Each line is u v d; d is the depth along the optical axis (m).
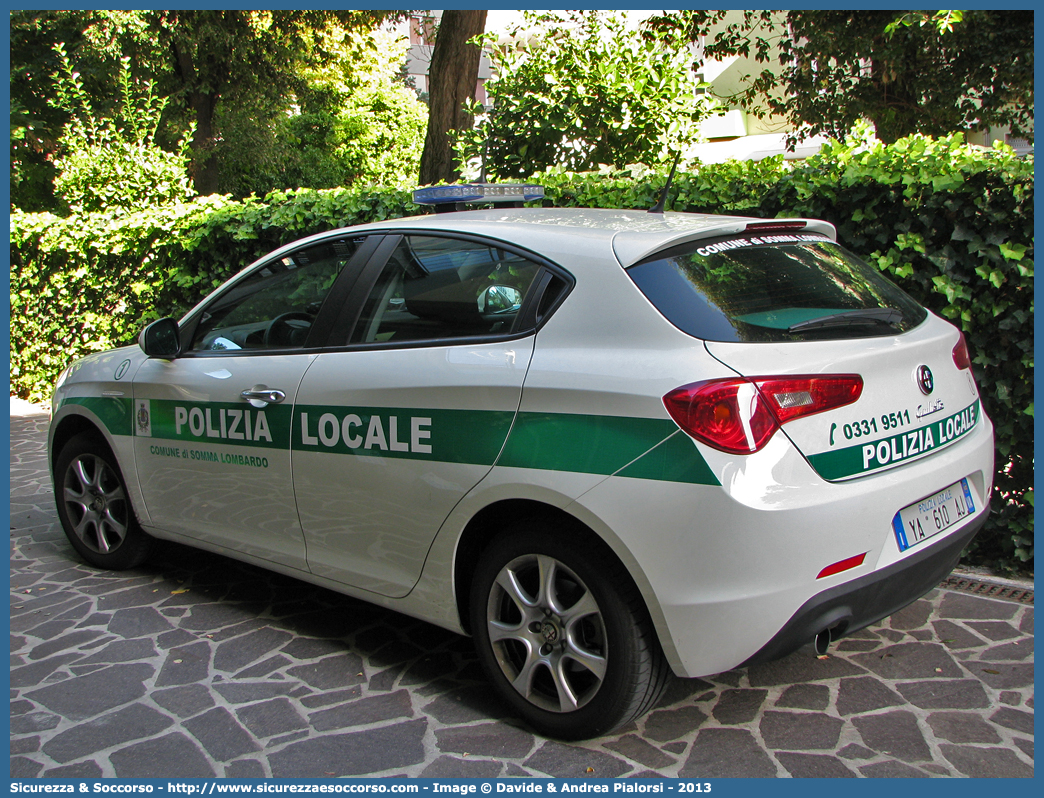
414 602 3.06
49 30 17.58
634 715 2.61
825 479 2.39
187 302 8.21
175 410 3.88
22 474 6.68
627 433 2.44
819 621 2.39
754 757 2.64
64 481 4.59
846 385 2.46
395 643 3.55
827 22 9.86
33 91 17.38
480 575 2.86
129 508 4.29
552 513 2.68
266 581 4.31
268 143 21.53
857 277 2.99
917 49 9.82
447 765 2.65
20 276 9.22
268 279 3.75
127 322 8.94
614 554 2.54
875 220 4.30
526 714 2.80
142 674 3.31
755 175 4.80
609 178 5.53
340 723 2.92
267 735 2.85
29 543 5.00
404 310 3.17
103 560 4.46
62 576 4.43
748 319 2.52
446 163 9.78
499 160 7.09
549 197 5.46
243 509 3.64
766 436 2.32
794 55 10.61
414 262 3.22
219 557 4.70
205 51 19.89
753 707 2.94
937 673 3.13
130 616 3.88
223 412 3.64
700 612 2.36
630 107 6.81
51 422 4.65
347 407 3.15
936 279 4.09
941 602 3.76
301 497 3.36
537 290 2.81
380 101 26.23
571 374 2.58
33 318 9.33
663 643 2.46
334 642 3.57
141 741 2.84
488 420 2.73
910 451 2.62
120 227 8.51
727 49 10.80
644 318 2.54
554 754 2.69
